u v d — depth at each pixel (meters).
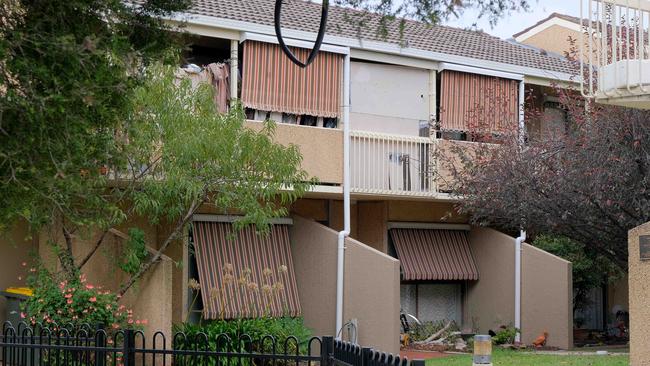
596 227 17.28
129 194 15.13
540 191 17.22
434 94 21.77
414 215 22.50
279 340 16.55
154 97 14.61
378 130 21.00
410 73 21.61
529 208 17.45
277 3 8.55
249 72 18.95
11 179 7.25
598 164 16.17
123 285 15.94
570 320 20.41
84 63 7.22
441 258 22.33
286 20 19.58
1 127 7.03
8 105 7.00
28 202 7.94
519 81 22.77
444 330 21.47
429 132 21.39
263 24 18.94
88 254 15.53
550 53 25.78
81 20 7.82
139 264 15.50
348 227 19.50
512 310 21.59
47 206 9.84
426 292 22.77
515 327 21.38
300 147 19.14
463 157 19.56
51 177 7.45
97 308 14.43
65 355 10.56
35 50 7.20
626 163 15.92
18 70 7.02
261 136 15.69
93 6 7.98
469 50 22.64
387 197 21.12
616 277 23.62
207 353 9.30
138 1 9.61
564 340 20.33
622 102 10.02
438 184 20.97
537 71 22.88
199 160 14.98
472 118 20.95
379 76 21.11
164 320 15.31
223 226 19.25
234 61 18.83
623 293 26.17
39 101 6.92
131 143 13.98
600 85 10.09
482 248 22.59
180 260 18.36
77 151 7.45
